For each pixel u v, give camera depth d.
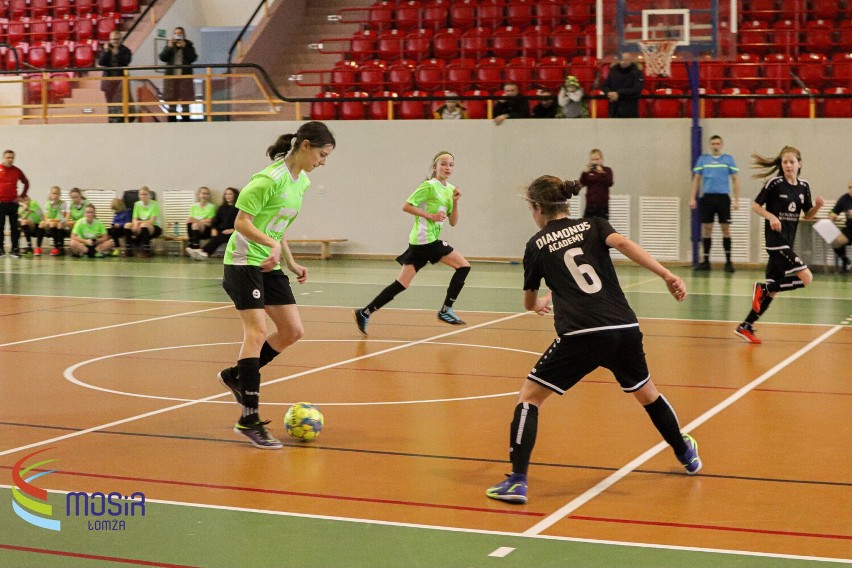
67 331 14.05
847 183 23.56
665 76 23.94
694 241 23.47
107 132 28.50
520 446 6.43
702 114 24.67
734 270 23.58
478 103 27.19
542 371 6.59
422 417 8.87
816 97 23.06
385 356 12.15
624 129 24.80
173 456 7.52
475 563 5.21
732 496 6.49
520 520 5.98
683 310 16.59
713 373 10.98
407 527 5.84
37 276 22.02
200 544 5.52
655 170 24.69
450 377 10.78
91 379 10.59
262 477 6.95
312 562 5.23
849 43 27.45
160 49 31.41
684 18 23.25
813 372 11.02
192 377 10.72
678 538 5.63
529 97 25.22
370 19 31.41
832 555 5.33
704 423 8.61
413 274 14.06
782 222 12.98
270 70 30.94
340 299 18.17
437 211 14.10
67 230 27.67
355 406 9.32
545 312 7.14
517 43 29.11
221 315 15.80
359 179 26.80
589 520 5.98
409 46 29.75
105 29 32.59
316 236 27.22
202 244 27.45
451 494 6.54
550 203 6.86
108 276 22.12
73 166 28.83
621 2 23.58
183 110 28.17
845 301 17.80
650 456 7.52
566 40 28.81
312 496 6.48
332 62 31.14
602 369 11.20
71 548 5.45
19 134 29.19
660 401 6.89
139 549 5.44
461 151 25.97
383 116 27.56
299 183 8.21
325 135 8.12
